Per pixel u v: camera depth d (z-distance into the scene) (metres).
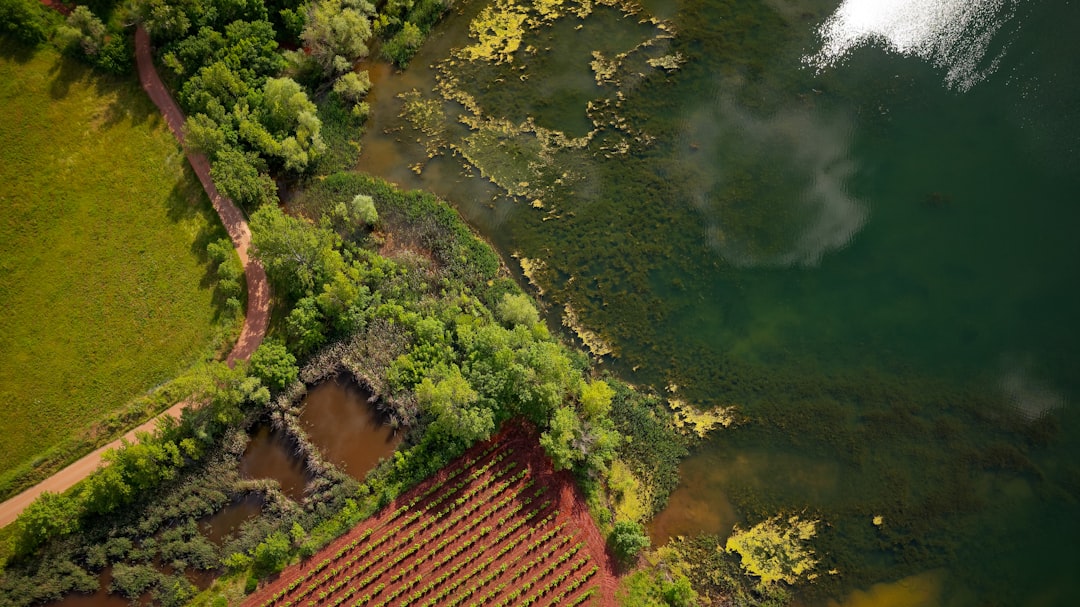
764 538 75.62
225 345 84.19
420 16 105.69
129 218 91.12
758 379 82.69
